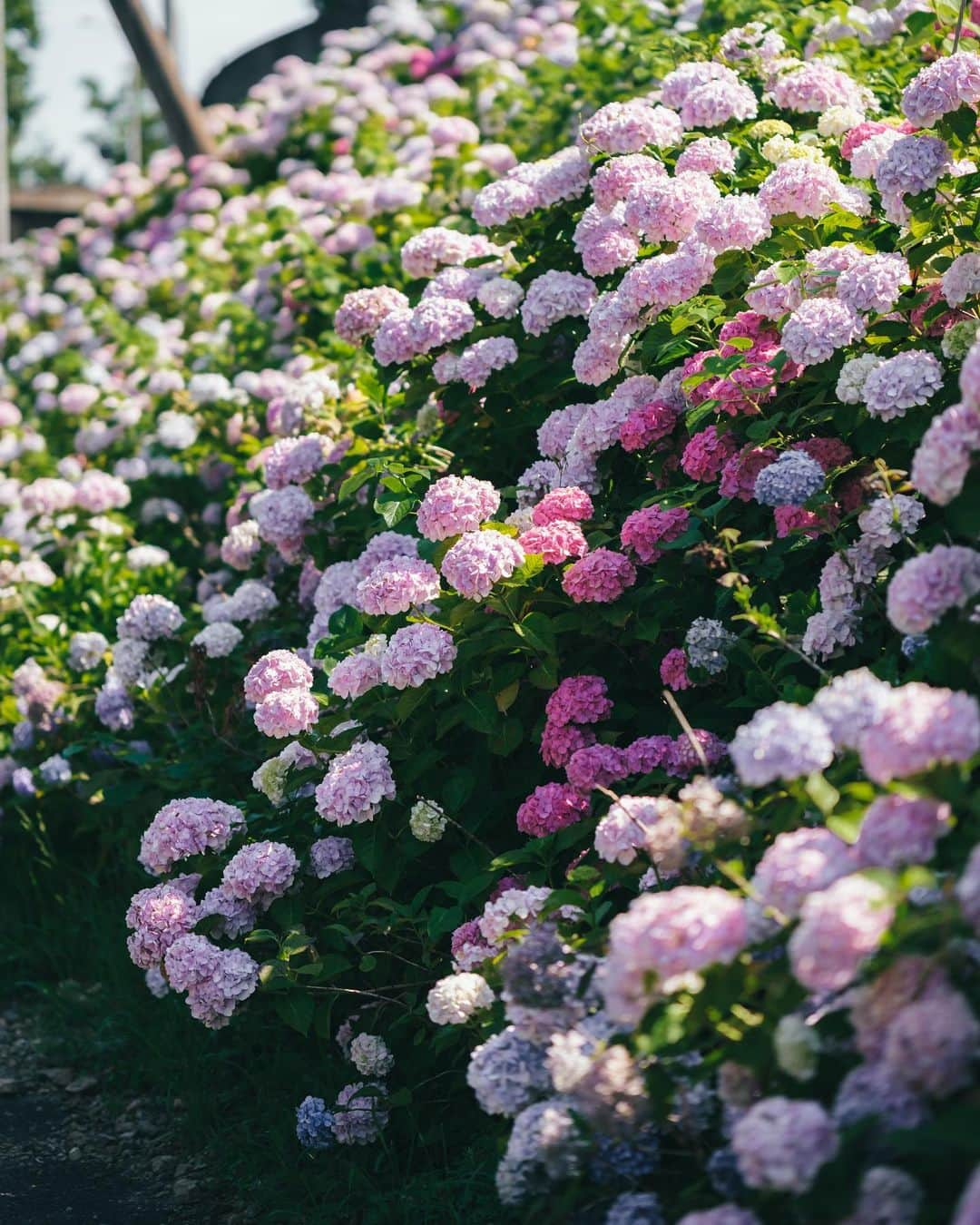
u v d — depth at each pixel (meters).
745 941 1.99
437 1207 2.96
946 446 2.26
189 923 3.38
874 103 4.63
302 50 16.03
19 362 9.99
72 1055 4.15
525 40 8.84
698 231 3.60
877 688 2.18
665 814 2.40
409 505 3.98
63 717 5.03
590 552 3.38
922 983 1.81
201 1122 3.57
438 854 3.48
